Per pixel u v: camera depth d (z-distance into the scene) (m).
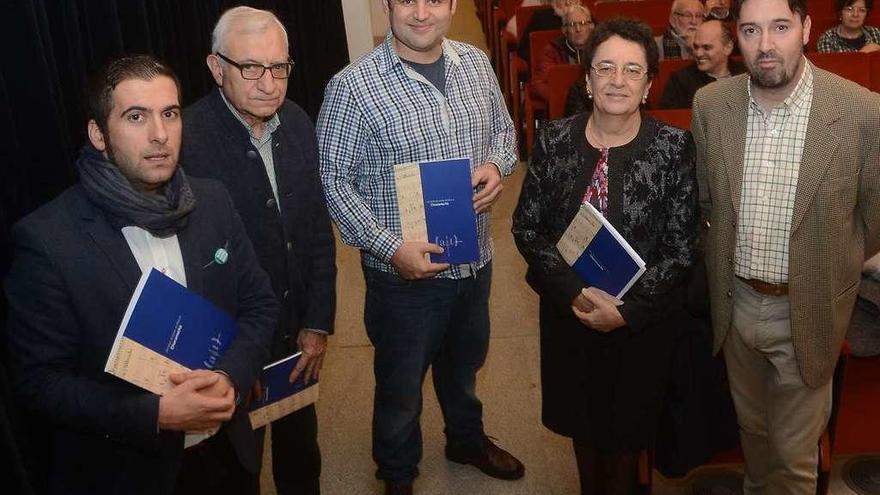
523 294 3.73
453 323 2.27
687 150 1.79
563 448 2.63
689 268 1.84
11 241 1.39
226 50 1.66
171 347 1.38
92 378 1.38
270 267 1.85
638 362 1.91
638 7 5.42
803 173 1.67
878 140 1.64
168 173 1.36
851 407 2.33
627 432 1.95
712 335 2.00
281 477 2.16
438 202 1.94
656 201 1.80
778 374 1.87
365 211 1.98
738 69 3.83
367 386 3.05
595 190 1.83
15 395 1.40
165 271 1.43
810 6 5.18
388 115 1.93
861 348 2.18
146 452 1.41
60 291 1.31
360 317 3.59
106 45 1.92
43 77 1.53
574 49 4.67
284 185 1.84
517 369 3.11
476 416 2.46
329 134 1.97
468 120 2.02
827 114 1.66
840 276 1.75
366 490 2.48
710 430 2.11
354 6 5.54
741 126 1.76
